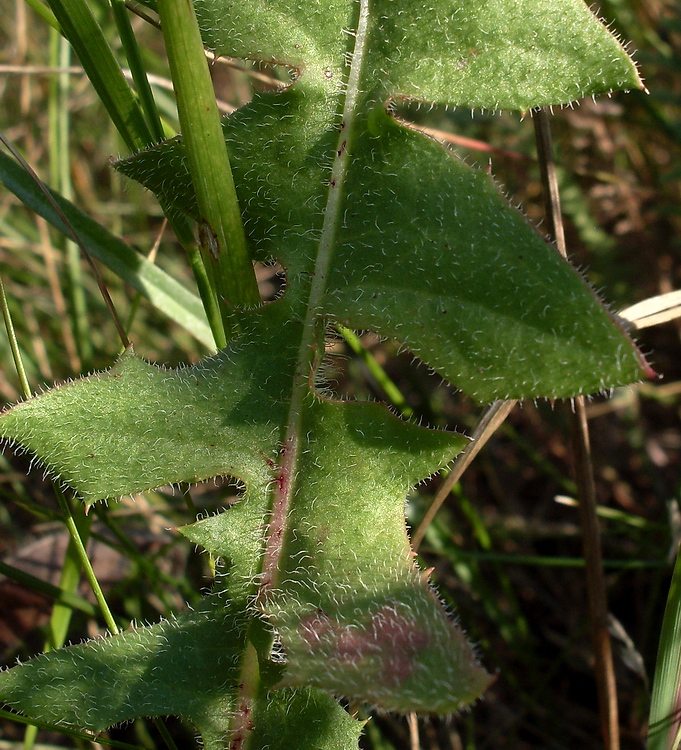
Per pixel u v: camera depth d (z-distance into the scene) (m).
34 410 0.14
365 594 0.14
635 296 0.24
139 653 0.14
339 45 0.15
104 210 0.27
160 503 0.20
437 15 0.14
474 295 0.14
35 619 0.19
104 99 0.16
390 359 0.26
